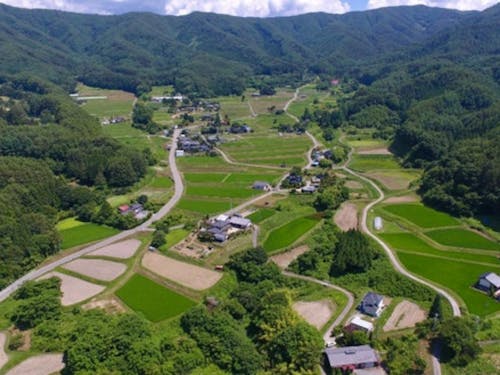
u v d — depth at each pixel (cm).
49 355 7944
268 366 7506
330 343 8100
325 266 10856
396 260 11025
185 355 7450
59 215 14038
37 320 8706
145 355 7288
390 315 8950
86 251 11888
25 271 10869
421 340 8081
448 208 13988
